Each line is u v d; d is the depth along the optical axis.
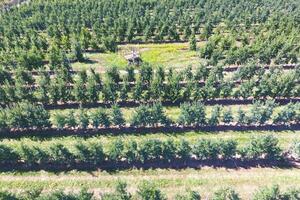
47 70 95.44
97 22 115.31
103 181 61.12
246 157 64.88
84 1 136.25
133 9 128.00
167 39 111.75
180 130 72.25
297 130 72.25
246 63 93.31
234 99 81.25
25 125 71.81
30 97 79.50
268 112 71.88
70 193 53.25
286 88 79.31
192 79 85.06
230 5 132.88
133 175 62.19
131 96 80.44
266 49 95.31
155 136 70.81
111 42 103.44
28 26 119.44
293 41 101.12
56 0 137.38
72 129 72.69
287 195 53.56
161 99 79.81
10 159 63.81
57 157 63.12
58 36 111.06
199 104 72.69
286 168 63.41
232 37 105.44
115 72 84.44
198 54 102.00
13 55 96.38
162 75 84.50
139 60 98.38
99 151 62.88
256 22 122.88
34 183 60.91
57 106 80.25
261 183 60.53
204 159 64.75
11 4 144.62
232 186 59.97
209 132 71.69
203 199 57.47
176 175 62.09
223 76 87.75
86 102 80.25
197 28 116.56
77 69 94.75
